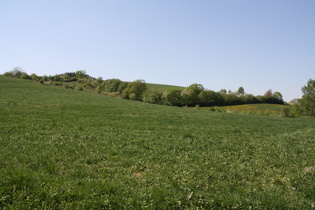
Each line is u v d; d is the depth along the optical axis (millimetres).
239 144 18312
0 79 79625
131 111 39000
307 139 22109
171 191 8484
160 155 13758
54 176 9234
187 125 27438
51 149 13336
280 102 109875
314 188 9445
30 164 10492
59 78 141250
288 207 7840
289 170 12133
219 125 29203
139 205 7516
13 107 31906
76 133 18422
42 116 26250
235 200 8016
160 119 31484
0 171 9141
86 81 144125
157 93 95125
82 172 10039
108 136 18172
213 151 15633
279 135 24031
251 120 38750
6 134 16266
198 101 95750
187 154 14422
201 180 10016
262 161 13609
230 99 100500
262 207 7809
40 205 7129
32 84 81188
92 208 7109
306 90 71688
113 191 8266
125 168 11203
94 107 39750
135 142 16812
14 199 7320
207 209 7594
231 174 11070
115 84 115812
